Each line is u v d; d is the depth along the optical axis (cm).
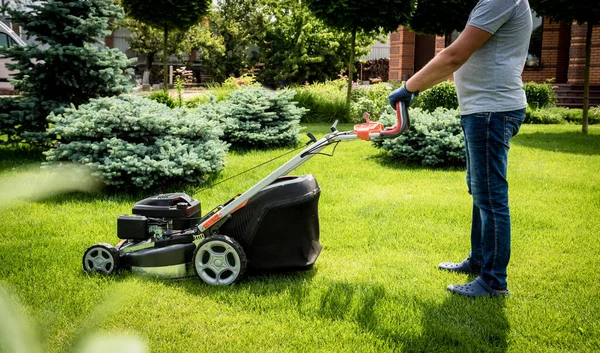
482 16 283
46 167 576
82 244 414
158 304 308
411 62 2225
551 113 1393
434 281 342
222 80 2698
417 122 749
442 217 489
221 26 2664
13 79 801
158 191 582
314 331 276
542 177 660
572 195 570
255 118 902
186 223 360
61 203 539
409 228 456
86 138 602
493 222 311
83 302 310
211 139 673
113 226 461
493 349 261
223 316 292
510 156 807
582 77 1705
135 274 353
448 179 657
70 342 264
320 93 1422
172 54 2594
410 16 1246
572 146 902
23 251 397
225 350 260
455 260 383
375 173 688
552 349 261
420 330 277
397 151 747
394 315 292
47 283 337
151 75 2644
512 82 299
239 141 882
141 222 352
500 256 314
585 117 1109
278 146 908
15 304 299
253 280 343
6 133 789
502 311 298
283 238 339
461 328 279
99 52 800
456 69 294
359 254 395
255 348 261
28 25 792
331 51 2445
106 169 552
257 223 333
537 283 340
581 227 460
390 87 1630
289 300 312
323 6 1237
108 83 830
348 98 1335
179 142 618
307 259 346
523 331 278
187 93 2006
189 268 347
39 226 461
